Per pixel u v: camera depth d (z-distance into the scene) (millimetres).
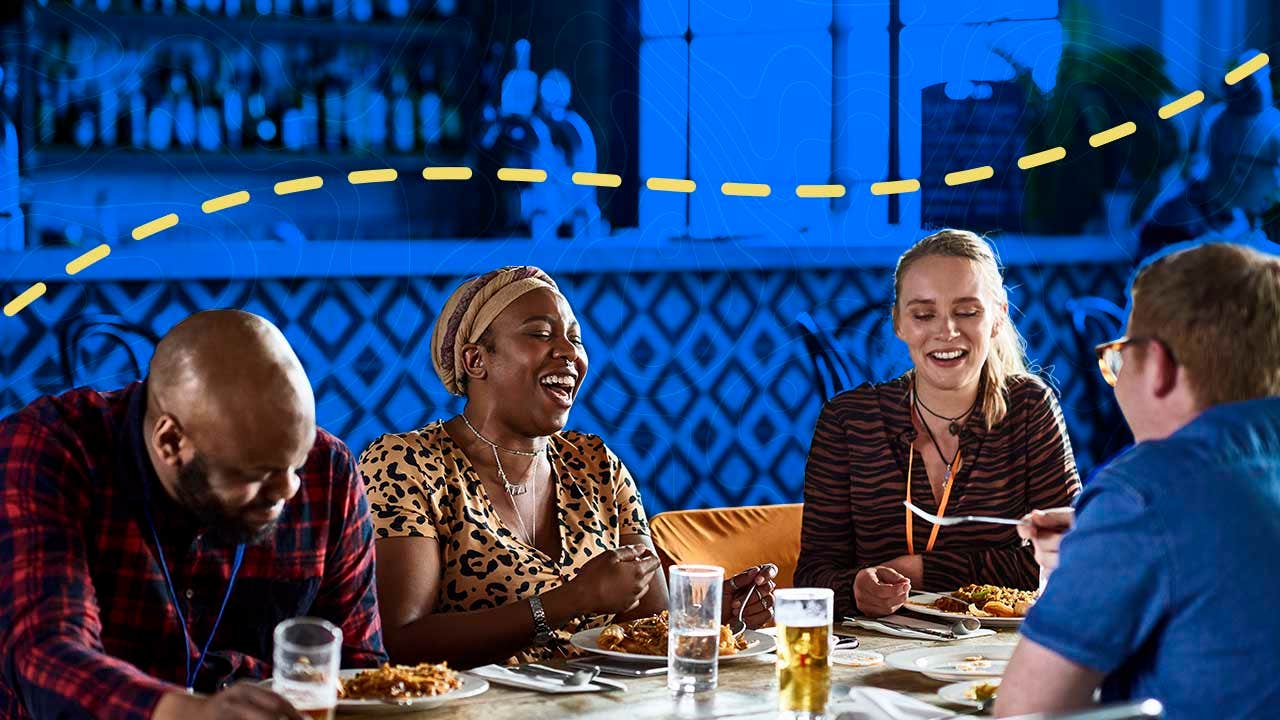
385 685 1627
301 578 1795
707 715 1596
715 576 1710
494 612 2055
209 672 1721
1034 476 2570
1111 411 4578
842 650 1942
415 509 2156
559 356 2254
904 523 2568
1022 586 2428
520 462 2291
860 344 4406
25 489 1582
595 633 2010
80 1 3598
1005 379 2629
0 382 3488
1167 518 1289
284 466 1528
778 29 4355
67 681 1407
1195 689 1295
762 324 4289
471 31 4012
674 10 4227
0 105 3533
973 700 1621
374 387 3879
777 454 4340
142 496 1642
